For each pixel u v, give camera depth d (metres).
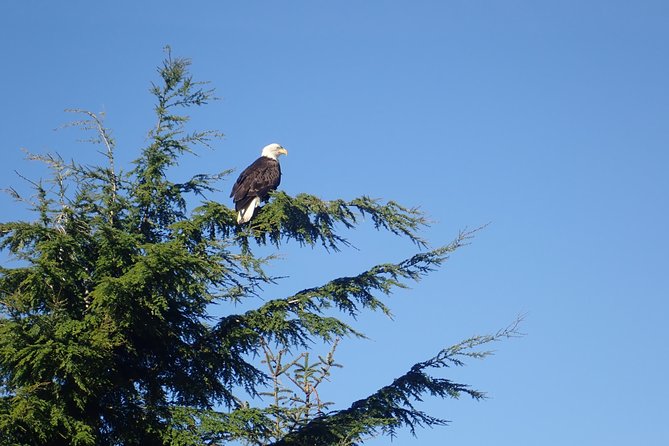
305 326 15.43
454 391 15.88
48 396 14.05
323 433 15.06
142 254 14.90
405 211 16.56
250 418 14.48
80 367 13.79
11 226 14.70
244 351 15.85
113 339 14.70
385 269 16.14
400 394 15.77
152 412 14.69
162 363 15.81
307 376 16.36
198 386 15.59
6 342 13.59
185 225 16.00
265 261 15.77
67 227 15.06
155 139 16.38
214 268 15.27
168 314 15.77
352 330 15.46
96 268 14.94
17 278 14.41
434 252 16.20
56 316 14.20
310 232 16.97
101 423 14.88
